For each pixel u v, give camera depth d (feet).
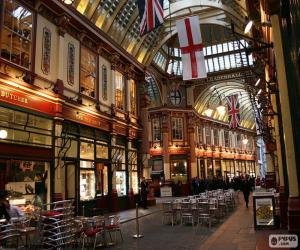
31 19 43.80
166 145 115.75
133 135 72.49
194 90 123.75
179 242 32.30
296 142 25.30
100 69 61.21
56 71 47.88
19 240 29.32
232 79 116.37
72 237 29.96
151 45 81.10
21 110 40.11
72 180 51.21
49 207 42.60
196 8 95.04
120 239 35.06
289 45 24.12
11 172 38.24
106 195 59.77
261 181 137.69
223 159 147.43
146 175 75.20
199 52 47.42
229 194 61.26
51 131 45.16
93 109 56.29
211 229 39.40
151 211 62.28
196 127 127.85
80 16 52.90
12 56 39.91
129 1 66.08
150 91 117.19
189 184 115.44
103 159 59.57
